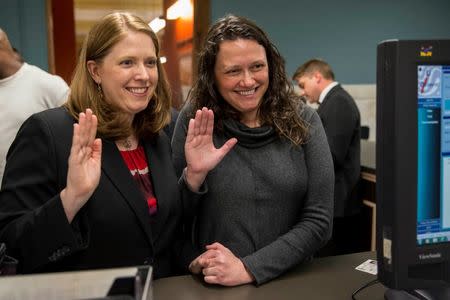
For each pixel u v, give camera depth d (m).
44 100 2.15
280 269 1.00
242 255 1.12
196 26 3.99
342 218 2.94
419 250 0.70
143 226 1.01
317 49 4.36
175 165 1.18
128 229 0.99
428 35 4.72
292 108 1.19
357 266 1.06
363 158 3.16
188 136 1.05
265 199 1.13
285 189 1.13
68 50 3.74
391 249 0.70
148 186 1.08
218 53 1.10
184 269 1.13
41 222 0.86
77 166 0.84
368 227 2.87
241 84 1.09
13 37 3.54
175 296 0.91
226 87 1.11
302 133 1.16
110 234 0.97
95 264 0.98
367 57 4.53
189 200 1.10
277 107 1.18
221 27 1.11
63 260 0.95
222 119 1.17
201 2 3.96
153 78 1.02
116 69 0.98
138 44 0.98
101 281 0.59
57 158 0.94
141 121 1.11
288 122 1.16
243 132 1.14
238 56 1.07
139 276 0.60
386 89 0.67
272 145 1.16
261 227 1.13
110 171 0.99
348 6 4.38
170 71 4.11
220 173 1.13
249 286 0.96
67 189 0.86
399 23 4.59
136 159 1.09
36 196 0.92
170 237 1.10
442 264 0.73
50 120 0.97
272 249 1.03
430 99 0.68
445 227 0.72
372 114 4.29
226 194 1.12
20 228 0.87
